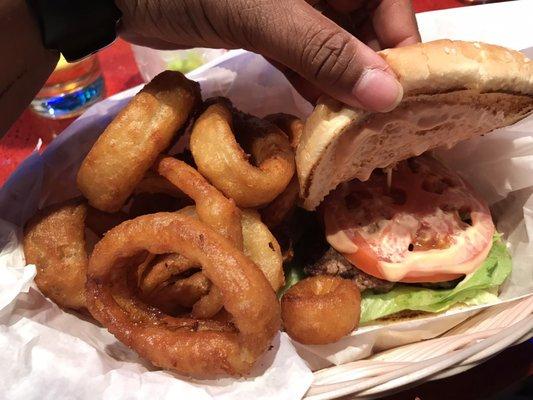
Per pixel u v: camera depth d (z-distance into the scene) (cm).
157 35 25
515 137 28
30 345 19
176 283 22
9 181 25
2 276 21
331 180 24
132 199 27
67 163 27
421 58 20
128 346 20
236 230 22
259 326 19
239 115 26
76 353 19
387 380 19
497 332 21
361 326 25
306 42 20
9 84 23
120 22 25
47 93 37
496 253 28
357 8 30
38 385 18
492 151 29
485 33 31
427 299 26
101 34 25
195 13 23
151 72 39
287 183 24
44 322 21
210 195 22
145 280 22
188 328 20
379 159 24
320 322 22
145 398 18
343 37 20
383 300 26
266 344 19
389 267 26
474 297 27
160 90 23
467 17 32
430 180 28
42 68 25
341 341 24
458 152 30
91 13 24
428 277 26
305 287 24
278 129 26
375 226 27
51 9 23
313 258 27
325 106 22
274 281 23
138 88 29
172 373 20
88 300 21
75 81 37
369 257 26
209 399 19
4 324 19
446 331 26
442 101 22
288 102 31
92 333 22
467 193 28
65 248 23
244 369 19
